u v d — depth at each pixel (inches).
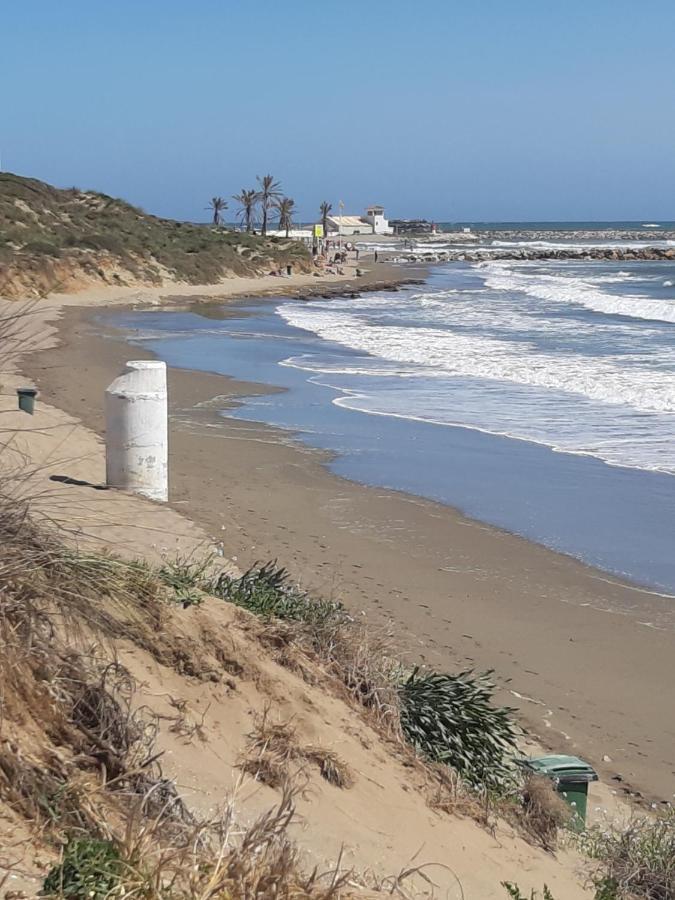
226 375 1038.4
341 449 685.9
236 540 440.5
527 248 5964.6
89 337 1336.1
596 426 783.1
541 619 396.5
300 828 167.9
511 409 855.1
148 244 2600.9
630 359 1158.3
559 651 366.0
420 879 171.9
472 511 545.0
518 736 265.0
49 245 2245.3
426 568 446.3
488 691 314.3
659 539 505.7
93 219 2891.2
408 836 184.4
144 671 184.7
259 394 922.1
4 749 143.2
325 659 231.9
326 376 1047.0
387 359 1187.9
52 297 1985.7
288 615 254.2
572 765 251.8
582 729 307.9
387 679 235.9
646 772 285.7
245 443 690.8
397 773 206.2
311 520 502.6
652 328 1566.2
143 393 458.6
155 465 466.6
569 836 232.8
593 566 464.4
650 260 4566.9
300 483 581.6
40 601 172.4
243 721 189.3
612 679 345.7
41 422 584.1
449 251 5551.2
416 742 229.1
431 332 1509.6
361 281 2970.0
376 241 6879.9
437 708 237.5
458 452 688.4
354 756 199.6
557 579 444.5
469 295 2423.7
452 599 409.4
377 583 419.5
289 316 1817.2
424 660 340.5
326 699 214.1
